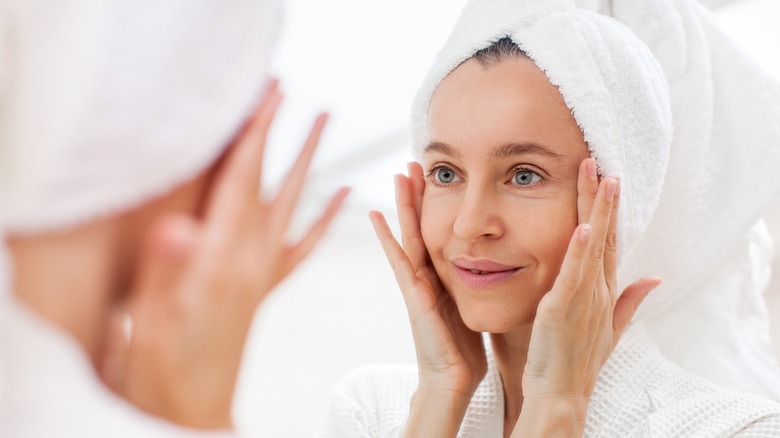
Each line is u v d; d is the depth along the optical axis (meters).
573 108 0.79
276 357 1.81
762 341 1.03
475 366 0.91
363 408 1.06
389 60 1.33
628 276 0.96
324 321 1.85
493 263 0.80
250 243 0.42
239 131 0.43
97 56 0.37
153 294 0.39
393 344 1.89
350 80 1.38
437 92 0.84
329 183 1.68
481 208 0.79
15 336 0.38
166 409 0.41
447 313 0.91
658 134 0.87
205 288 0.40
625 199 0.84
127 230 0.41
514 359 0.92
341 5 1.23
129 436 0.38
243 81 0.41
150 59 0.38
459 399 0.86
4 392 0.37
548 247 0.80
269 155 1.50
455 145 0.81
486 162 0.79
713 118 0.99
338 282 1.87
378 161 1.62
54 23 0.38
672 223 0.97
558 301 0.75
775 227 1.41
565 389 0.79
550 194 0.80
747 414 0.82
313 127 0.45
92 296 0.40
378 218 0.90
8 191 0.38
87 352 0.41
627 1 0.96
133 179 0.38
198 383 0.40
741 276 1.02
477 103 0.80
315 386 1.82
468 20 0.85
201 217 0.43
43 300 0.39
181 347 0.40
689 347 0.99
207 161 0.40
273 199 0.44
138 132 0.38
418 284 0.88
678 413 0.85
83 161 0.37
